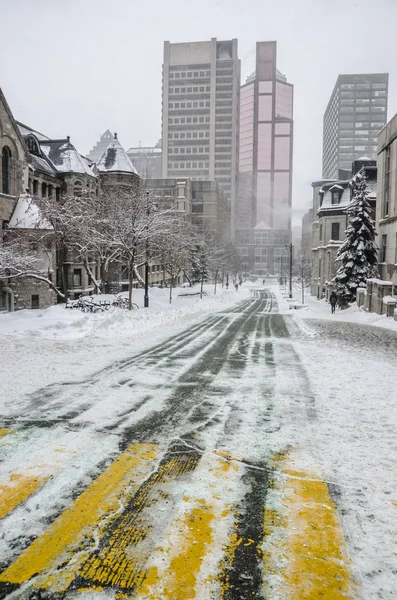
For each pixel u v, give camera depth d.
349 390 8.67
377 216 34.09
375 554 3.63
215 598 3.14
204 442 5.93
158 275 66.94
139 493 4.53
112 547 3.66
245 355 12.46
